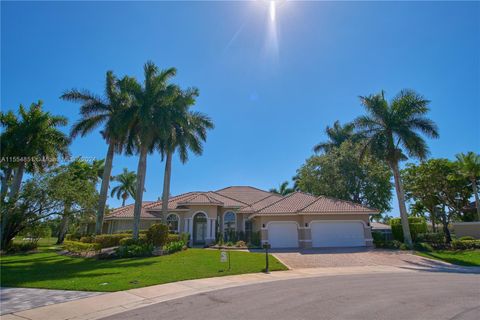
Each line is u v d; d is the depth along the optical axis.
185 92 27.80
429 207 36.69
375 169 36.72
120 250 20.08
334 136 44.84
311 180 38.97
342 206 27.77
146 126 23.56
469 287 11.19
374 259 20.16
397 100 27.06
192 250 24.39
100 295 10.12
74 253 22.97
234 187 41.00
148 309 8.45
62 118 31.17
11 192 27.61
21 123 29.50
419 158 25.94
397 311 7.86
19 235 27.58
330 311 7.93
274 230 27.42
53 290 10.80
